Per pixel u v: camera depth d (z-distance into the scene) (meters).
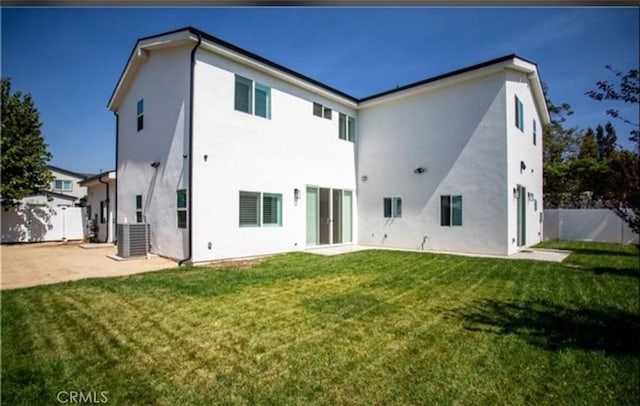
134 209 11.67
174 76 9.53
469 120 11.19
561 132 24.50
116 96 13.12
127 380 2.88
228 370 3.05
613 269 7.91
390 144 13.30
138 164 11.43
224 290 5.94
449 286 6.28
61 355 3.34
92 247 13.16
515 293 5.75
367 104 13.77
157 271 7.75
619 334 3.88
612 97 3.77
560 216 15.57
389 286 6.27
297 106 11.70
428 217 12.08
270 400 2.58
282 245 10.98
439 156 11.87
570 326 4.14
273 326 4.15
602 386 2.77
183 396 2.63
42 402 2.56
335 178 13.26
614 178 3.79
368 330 4.02
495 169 10.59
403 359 3.25
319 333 3.93
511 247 10.49
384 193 13.43
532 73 11.62
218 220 9.23
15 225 16.47
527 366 3.11
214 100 9.25
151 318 4.44
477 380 2.86
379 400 2.58
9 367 3.08
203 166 8.95
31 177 15.99
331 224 13.02
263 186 10.43
